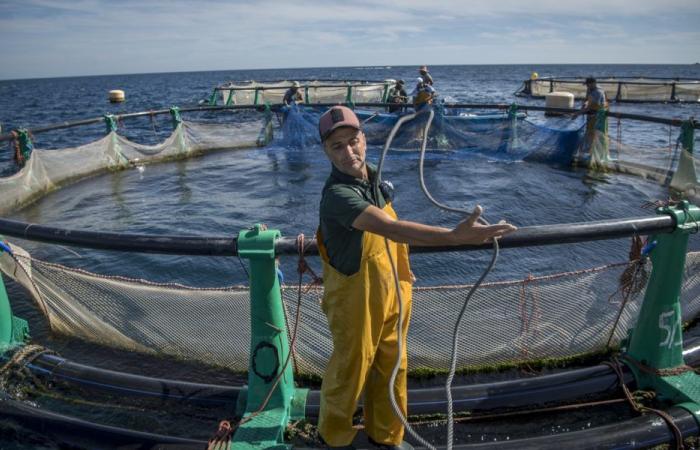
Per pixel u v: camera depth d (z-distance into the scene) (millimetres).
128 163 13922
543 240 2980
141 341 4219
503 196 10109
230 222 8945
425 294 3764
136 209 9883
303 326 3787
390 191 2543
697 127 10141
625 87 28484
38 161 11047
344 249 2383
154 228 8719
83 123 12930
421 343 3865
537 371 3982
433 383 3885
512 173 12195
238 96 24672
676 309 3416
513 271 6477
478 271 6520
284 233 8305
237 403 3424
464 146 14594
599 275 3904
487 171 12469
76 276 4242
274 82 28391
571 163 13070
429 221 8648
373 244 2398
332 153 2309
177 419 3488
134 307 4129
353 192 2279
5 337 4188
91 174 12875
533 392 3447
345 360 2549
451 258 6902
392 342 2631
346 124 2225
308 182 11734
